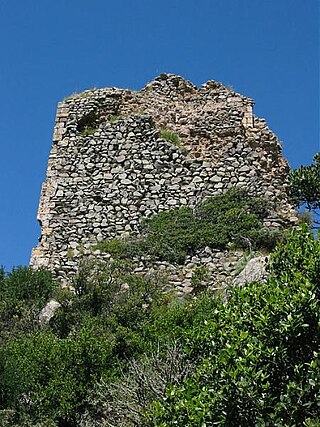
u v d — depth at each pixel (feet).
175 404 35.83
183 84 93.61
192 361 47.98
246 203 80.69
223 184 83.76
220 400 33.50
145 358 53.67
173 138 88.12
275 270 40.83
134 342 59.98
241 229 77.97
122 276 73.36
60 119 90.07
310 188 80.02
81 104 91.04
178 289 73.67
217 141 87.35
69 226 82.69
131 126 88.28
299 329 34.81
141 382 48.65
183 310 62.28
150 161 85.71
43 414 54.44
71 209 83.76
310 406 33.22
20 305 71.41
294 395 33.24
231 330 36.70
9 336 66.64
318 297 36.91
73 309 69.10
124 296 69.51
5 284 74.74
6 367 55.98
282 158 87.04
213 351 37.58
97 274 73.46
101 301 69.56
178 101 92.53
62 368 56.34
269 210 80.23
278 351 34.47
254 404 33.04
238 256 75.46
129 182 84.69
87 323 64.28
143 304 69.00
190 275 74.69
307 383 33.65
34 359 57.31
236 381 33.50
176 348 51.47
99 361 56.85
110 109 91.15
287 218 79.92
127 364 57.16
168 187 84.07
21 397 55.11
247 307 37.65
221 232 77.87
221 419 33.17
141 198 83.71
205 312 61.00
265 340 35.04
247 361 34.24
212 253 76.43
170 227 79.77
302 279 37.19
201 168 84.94
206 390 34.37
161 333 60.34
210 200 81.92
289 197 81.56
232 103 90.12
